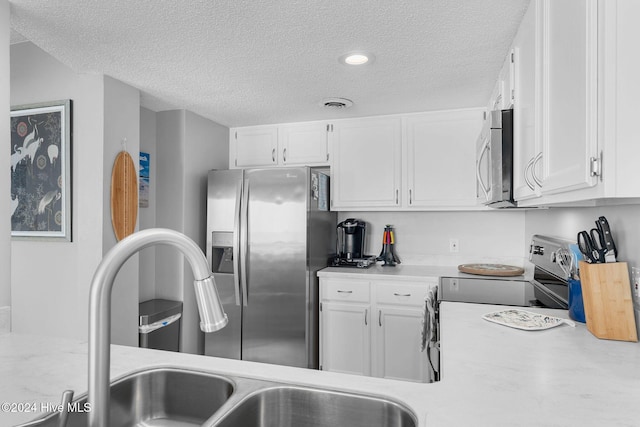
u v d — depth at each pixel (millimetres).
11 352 1189
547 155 1222
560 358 1144
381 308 2854
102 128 2314
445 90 2568
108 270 644
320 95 2691
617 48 819
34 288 2453
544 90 1241
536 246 2373
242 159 3543
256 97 2744
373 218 3459
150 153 3072
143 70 2270
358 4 1568
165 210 3072
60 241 2381
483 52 1990
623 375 1018
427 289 2756
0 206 1603
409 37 1842
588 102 873
